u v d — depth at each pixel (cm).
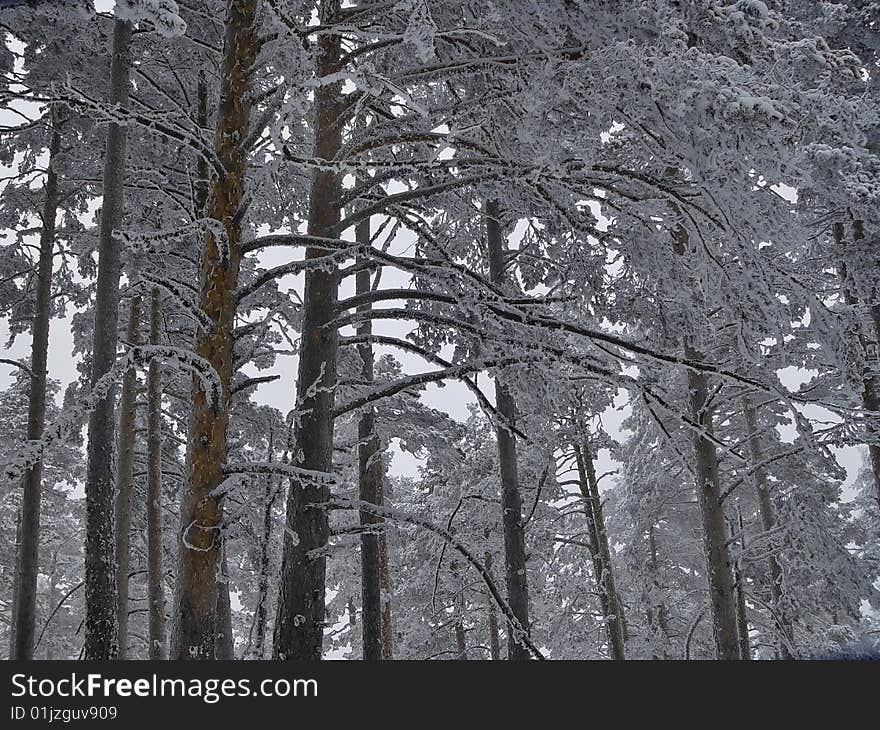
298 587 629
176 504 1992
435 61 689
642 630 2384
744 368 734
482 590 2027
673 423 1357
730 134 425
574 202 709
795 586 1300
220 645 1342
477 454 1936
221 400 550
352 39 738
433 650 2158
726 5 477
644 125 526
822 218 1149
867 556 2044
